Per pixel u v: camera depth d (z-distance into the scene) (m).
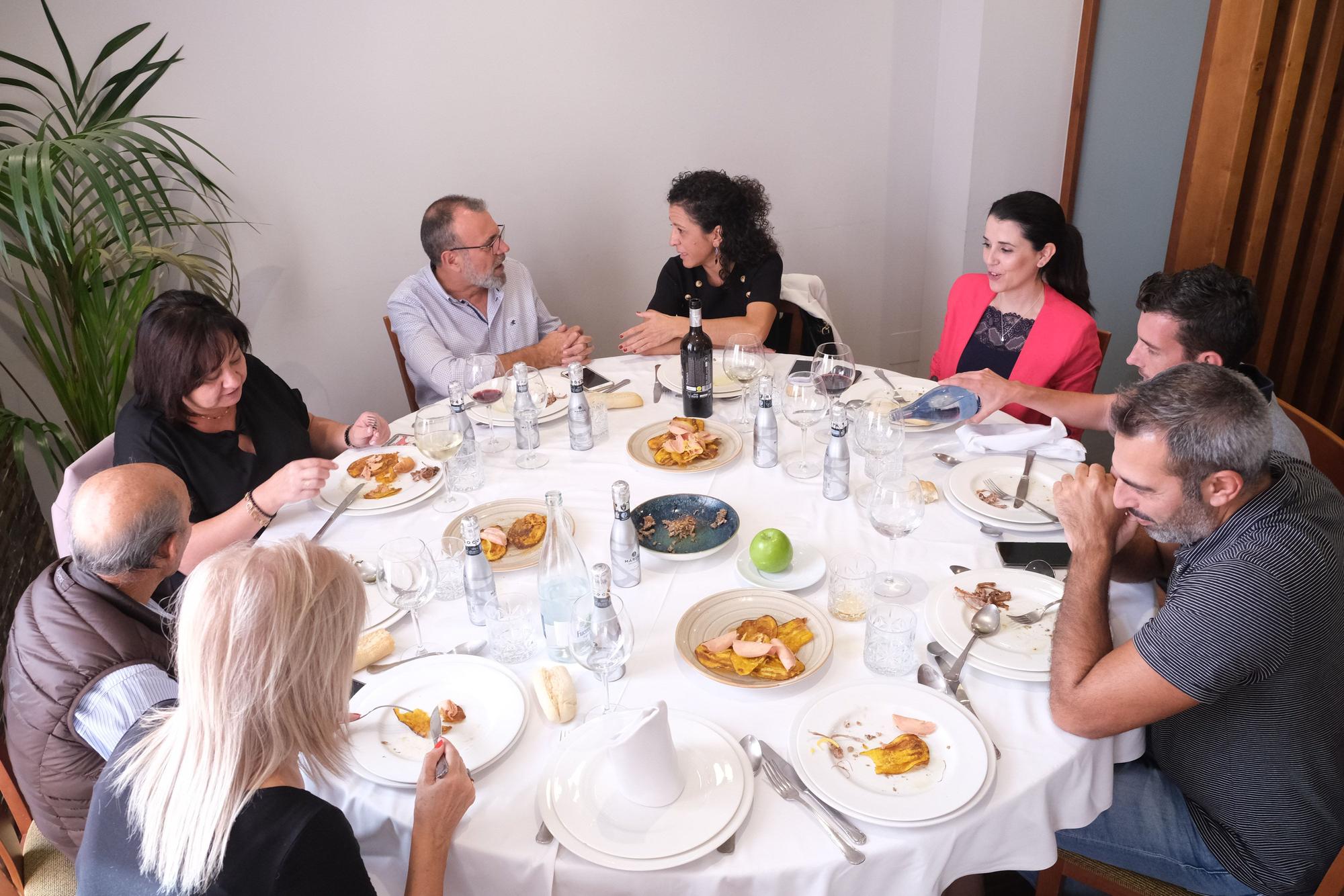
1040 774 1.19
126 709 1.24
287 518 1.85
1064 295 2.46
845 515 1.76
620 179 3.53
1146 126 3.29
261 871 0.93
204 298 2.00
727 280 2.90
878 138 3.69
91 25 2.84
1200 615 1.20
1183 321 1.71
